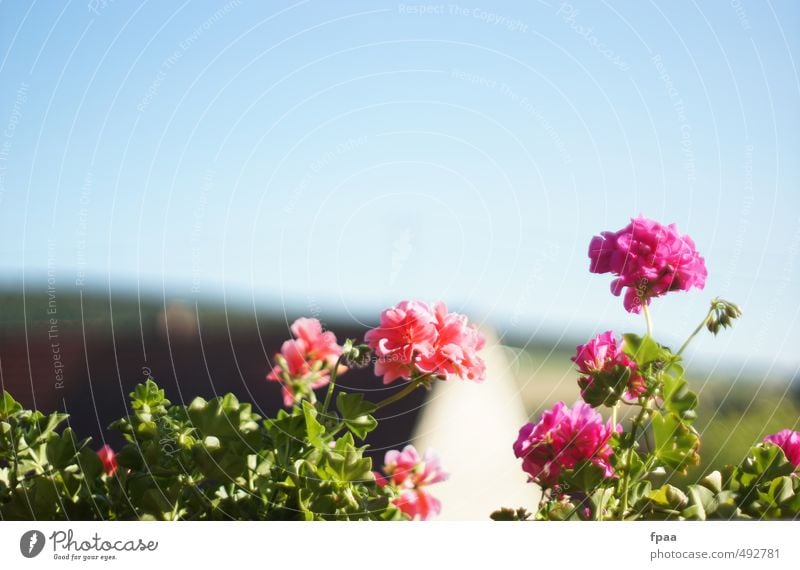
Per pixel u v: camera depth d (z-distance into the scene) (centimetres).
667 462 87
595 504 89
